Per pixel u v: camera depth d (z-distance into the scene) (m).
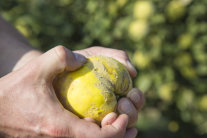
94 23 1.06
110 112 0.49
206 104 1.10
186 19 1.05
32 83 0.47
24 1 1.11
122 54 0.58
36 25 1.05
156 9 1.02
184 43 1.04
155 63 1.05
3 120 0.47
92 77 0.49
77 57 0.50
